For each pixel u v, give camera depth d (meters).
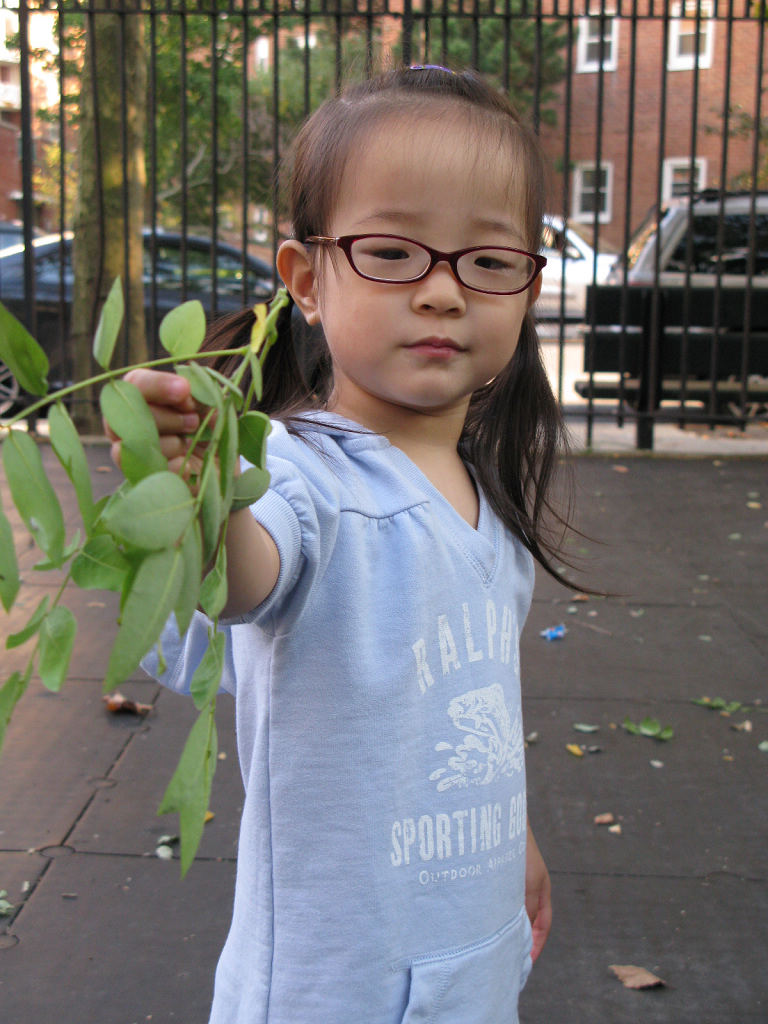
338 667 1.11
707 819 3.00
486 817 1.23
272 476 1.02
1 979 2.30
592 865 2.78
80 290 7.39
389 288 1.12
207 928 2.50
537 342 1.52
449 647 1.21
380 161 1.13
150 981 2.32
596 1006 2.28
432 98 1.19
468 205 1.14
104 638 4.09
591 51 22.84
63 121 6.50
